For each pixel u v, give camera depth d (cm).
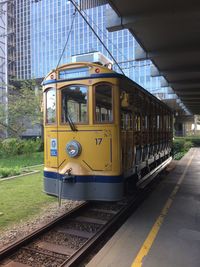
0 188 1134
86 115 765
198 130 10562
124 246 557
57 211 833
